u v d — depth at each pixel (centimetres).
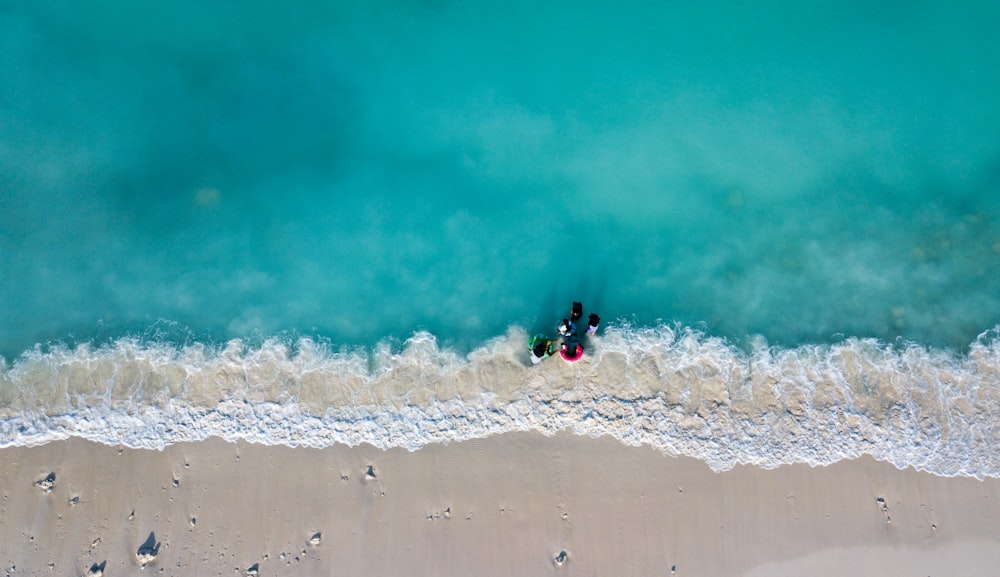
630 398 1135
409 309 1200
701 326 1176
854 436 1120
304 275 1223
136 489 1100
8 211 1234
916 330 1168
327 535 1093
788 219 1238
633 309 1190
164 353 1156
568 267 1219
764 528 1093
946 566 1072
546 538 1095
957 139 1268
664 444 1120
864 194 1247
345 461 1120
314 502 1104
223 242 1238
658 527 1095
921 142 1270
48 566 1062
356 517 1100
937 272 1198
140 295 1198
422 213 1255
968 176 1249
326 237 1245
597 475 1113
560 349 1135
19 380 1138
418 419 1136
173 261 1223
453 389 1148
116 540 1078
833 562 1079
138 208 1251
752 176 1263
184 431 1126
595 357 1151
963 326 1166
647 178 1266
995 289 1183
